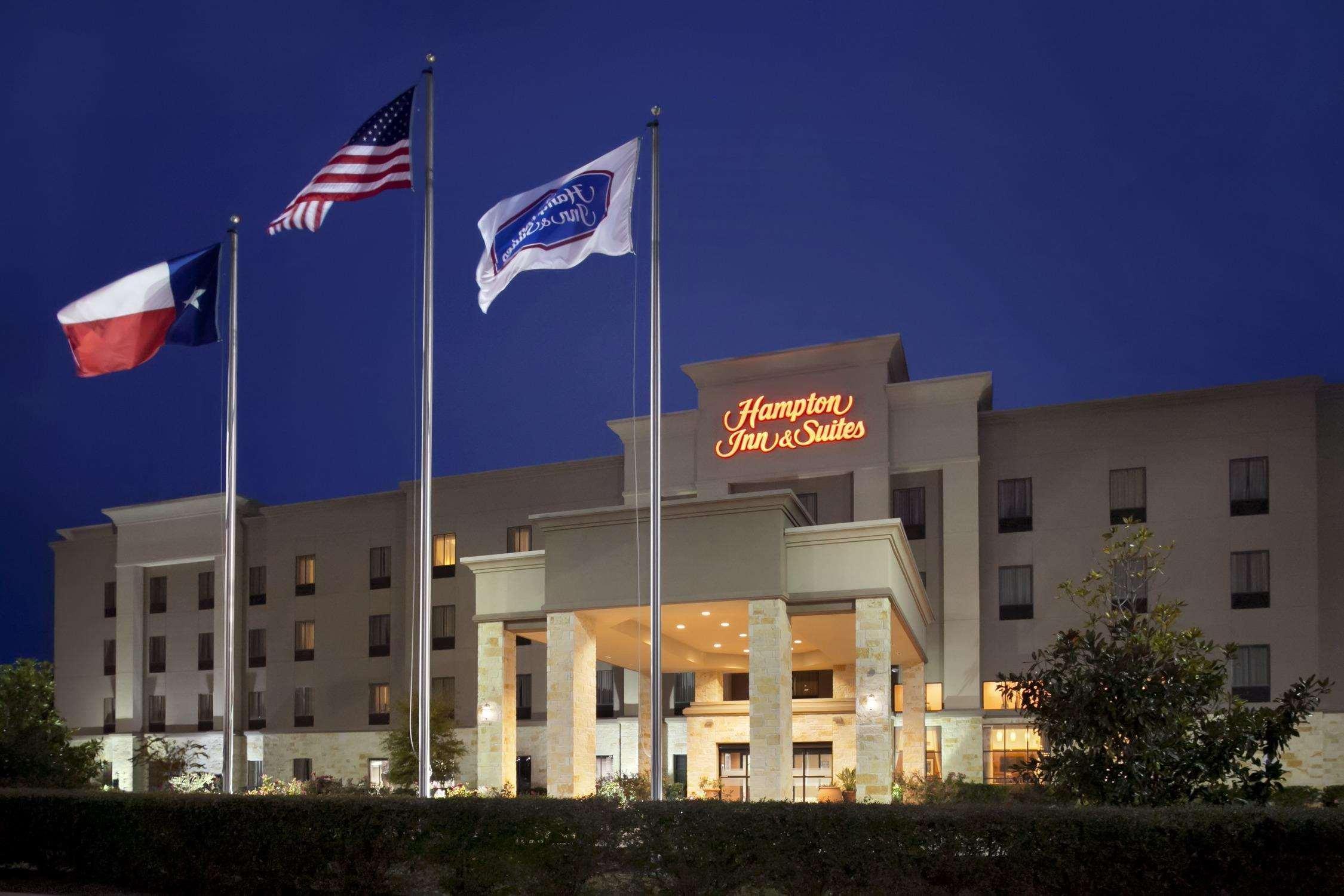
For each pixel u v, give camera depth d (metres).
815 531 30.03
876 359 48.28
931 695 45.81
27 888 19.62
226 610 23.84
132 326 23.73
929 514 47.28
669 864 15.94
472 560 35.25
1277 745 16.92
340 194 22.94
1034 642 45.50
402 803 17.66
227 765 23.56
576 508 52.91
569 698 31.20
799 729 42.56
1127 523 22.39
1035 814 14.45
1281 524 42.94
